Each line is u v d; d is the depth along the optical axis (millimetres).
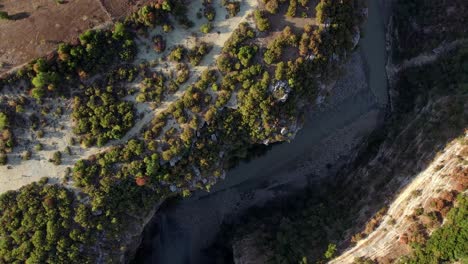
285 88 53375
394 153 60594
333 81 58469
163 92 53875
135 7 51188
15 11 51031
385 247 53781
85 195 53219
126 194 54250
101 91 52438
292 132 57688
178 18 52812
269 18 53250
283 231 59562
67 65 50562
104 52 51438
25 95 51500
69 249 52750
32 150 53062
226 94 53625
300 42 52688
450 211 50438
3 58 50344
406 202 55031
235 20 53719
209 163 55969
